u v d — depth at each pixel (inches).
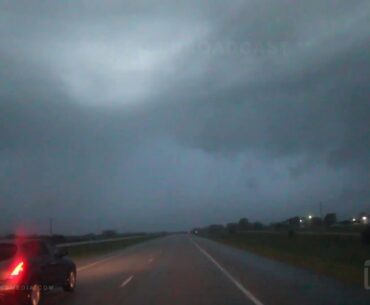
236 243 2755.9
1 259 647.1
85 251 2103.8
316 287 788.0
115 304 653.3
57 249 786.2
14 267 631.8
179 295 724.0
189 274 1044.5
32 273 652.1
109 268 1264.8
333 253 1440.7
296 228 4825.3
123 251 2268.7
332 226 4785.9
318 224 5492.1
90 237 3590.1
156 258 1632.6
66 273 780.0
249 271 1097.4
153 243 3412.9
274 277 956.0
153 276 1018.7
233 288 795.4
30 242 707.4
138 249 2437.3
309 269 1131.9
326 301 641.6
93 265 1386.6
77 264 1440.7
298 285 816.3
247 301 657.0
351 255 1321.4
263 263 1336.1
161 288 811.4
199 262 1400.1
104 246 2500.0
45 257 719.1
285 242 2301.9
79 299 709.9
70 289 795.4
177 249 2281.0
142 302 663.8
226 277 971.3
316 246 1841.8
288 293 722.8
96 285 880.9
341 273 962.7
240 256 1675.7
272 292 738.2
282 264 1293.1
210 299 679.1
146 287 828.6
